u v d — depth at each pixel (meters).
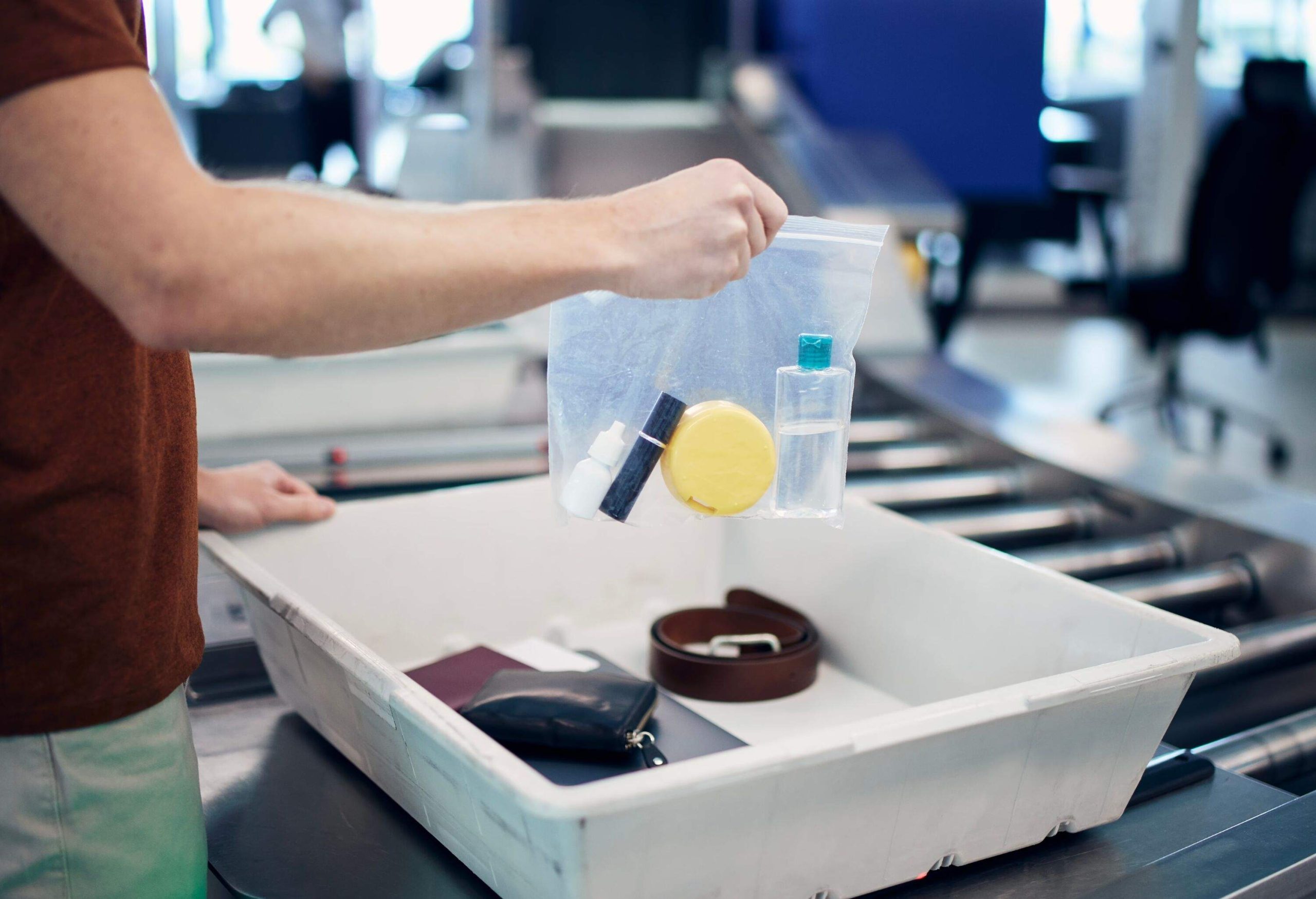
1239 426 4.33
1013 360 5.66
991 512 1.84
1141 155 6.95
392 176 5.32
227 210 0.49
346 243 0.50
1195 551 1.68
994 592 0.94
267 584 0.88
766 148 5.47
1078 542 1.86
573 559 1.20
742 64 6.66
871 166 5.04
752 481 0.73
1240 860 0.77
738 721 0.99
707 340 0.77
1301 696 1.36
